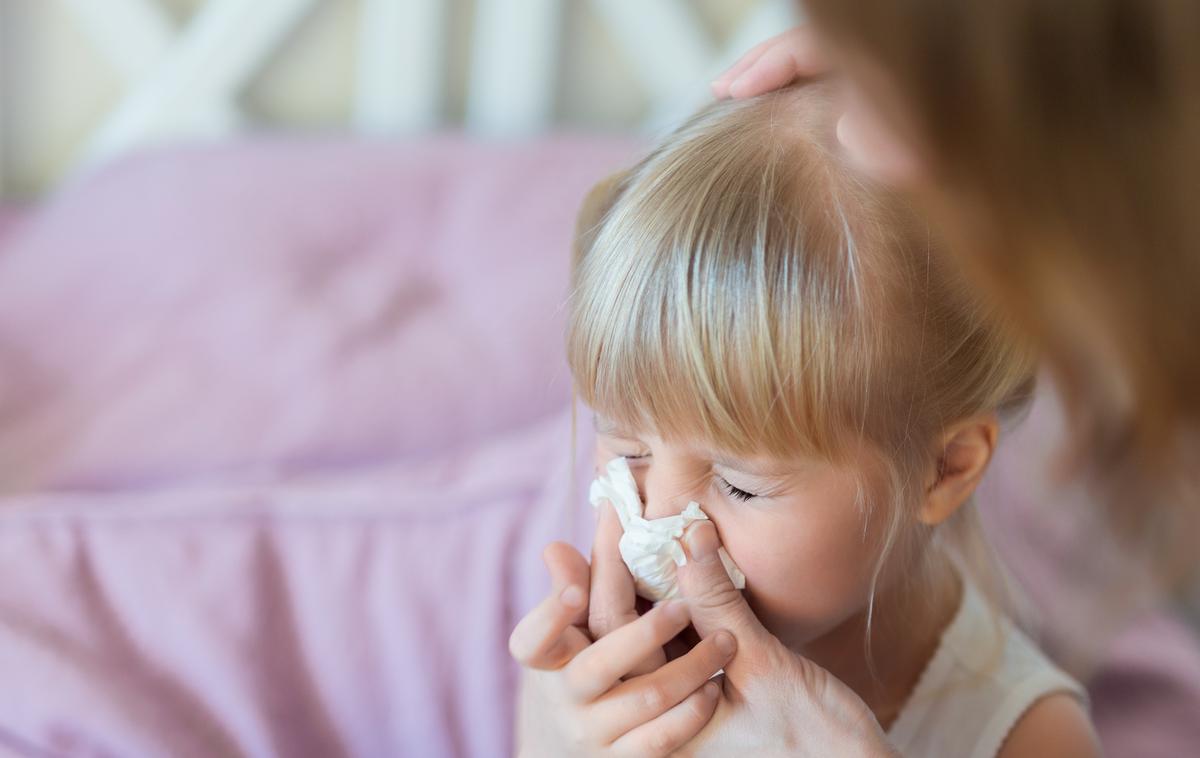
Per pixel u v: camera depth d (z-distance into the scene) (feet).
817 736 3.06
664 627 3.02
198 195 5.34
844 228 2.91
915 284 2.96
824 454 2.96
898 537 3.16
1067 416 2.60
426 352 4.74
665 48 6.28
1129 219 2.37
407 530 4.09
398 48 6.09
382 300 5.02
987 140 2.37
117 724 3.72
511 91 6.22
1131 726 4.05
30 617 3.86
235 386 4.58
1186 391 2.44
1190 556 2.69
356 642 3.95
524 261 5.16
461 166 5.63
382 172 5.55
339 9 6.18
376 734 3.91
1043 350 2.54
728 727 3.09
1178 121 2.33
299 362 4.64
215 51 6.04
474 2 6.20
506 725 3.89
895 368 2.97
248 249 5.14
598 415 3.07
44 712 3.71
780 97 3.06
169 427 4.47
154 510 4.08
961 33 2.35
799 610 3.07
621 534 3.10
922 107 2.39
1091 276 2.40
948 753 3.40
